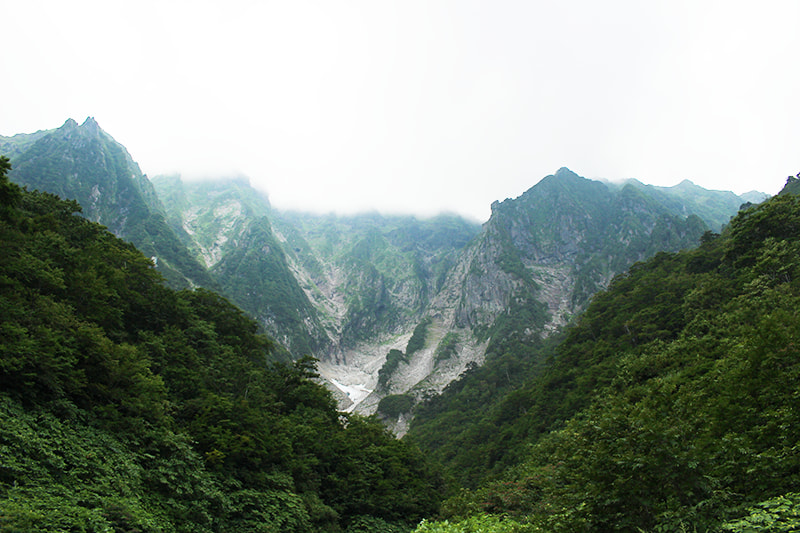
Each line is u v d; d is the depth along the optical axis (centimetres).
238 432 2941
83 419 2100
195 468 2378
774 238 5572
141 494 1923
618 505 1102
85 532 1398
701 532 1008
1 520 1206
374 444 4850
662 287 7969
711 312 5238
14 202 2864
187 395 3303
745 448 1208
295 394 4812
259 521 2459
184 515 2041
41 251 3162
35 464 1584
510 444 7675
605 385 5988
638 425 1156
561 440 4425
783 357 1688
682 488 1057
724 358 3291
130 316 3925
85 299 3117
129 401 2405
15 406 1803
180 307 4475
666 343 5791
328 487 3666
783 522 921
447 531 2020
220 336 5306
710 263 7869
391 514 3806
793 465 1104
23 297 2375
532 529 1609
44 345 2070
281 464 3231
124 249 5072
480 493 3362
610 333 8069
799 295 4041
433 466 5562
